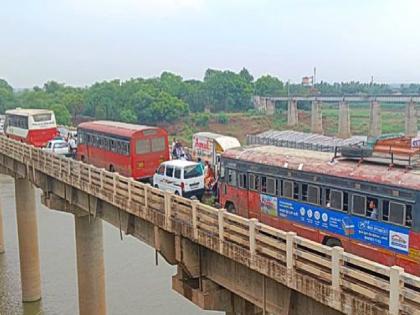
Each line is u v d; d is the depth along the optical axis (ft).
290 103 306.55
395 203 48.19
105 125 119.65
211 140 131.34
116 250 145.38
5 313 113.80
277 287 50.11
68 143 152.35
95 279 99.35
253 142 184.55
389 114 376.89
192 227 58.39
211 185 89.51
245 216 69.72
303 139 167.22
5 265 142.00
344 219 53.88
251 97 380.99
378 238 50.06
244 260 51.01
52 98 435.94
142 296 115.34
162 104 322.75
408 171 49.11
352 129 316.40
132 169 102.94
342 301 40.81
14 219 183.93
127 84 387.34
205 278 61.46
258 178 66.69
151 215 66.74
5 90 519.60
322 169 56.85
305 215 59.16
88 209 92.53
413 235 46.37
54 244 153.28
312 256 43.80
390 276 36.81
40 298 119.14
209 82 386.52
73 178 93.30
